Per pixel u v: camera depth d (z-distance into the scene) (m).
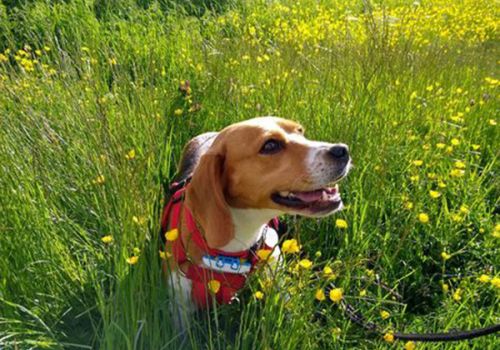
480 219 1.03
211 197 0.75
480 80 1.62
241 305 0.79
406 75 1.40
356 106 1.18
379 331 0.75
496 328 0.67
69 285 0.81
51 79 1.32
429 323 0.84
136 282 0.72
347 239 0.93
